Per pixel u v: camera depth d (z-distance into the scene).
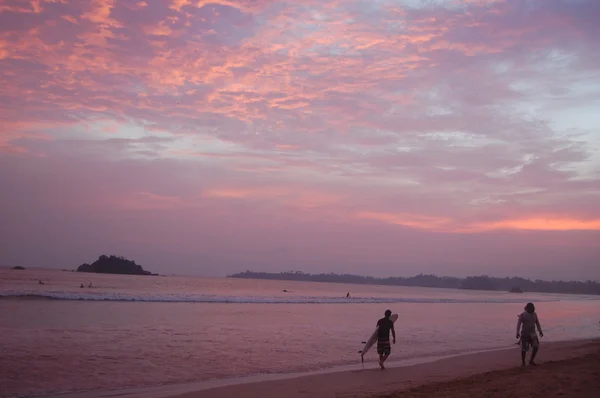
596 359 15.84
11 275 101.56
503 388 10.30
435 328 30.05
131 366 13.39
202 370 13.50
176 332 21.12
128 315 27.62
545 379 11.45
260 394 10.76
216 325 25.03
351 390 11.35
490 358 17.72
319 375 13.36
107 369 12.80
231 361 15.14
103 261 190.88
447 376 13.59
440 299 92.31
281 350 17.94
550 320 42.69
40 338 17.00
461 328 30.89
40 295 39.56
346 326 28.00
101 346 16.20
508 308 65.88
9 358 13.25
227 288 108.25
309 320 31.22
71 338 17.47
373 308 50.50
